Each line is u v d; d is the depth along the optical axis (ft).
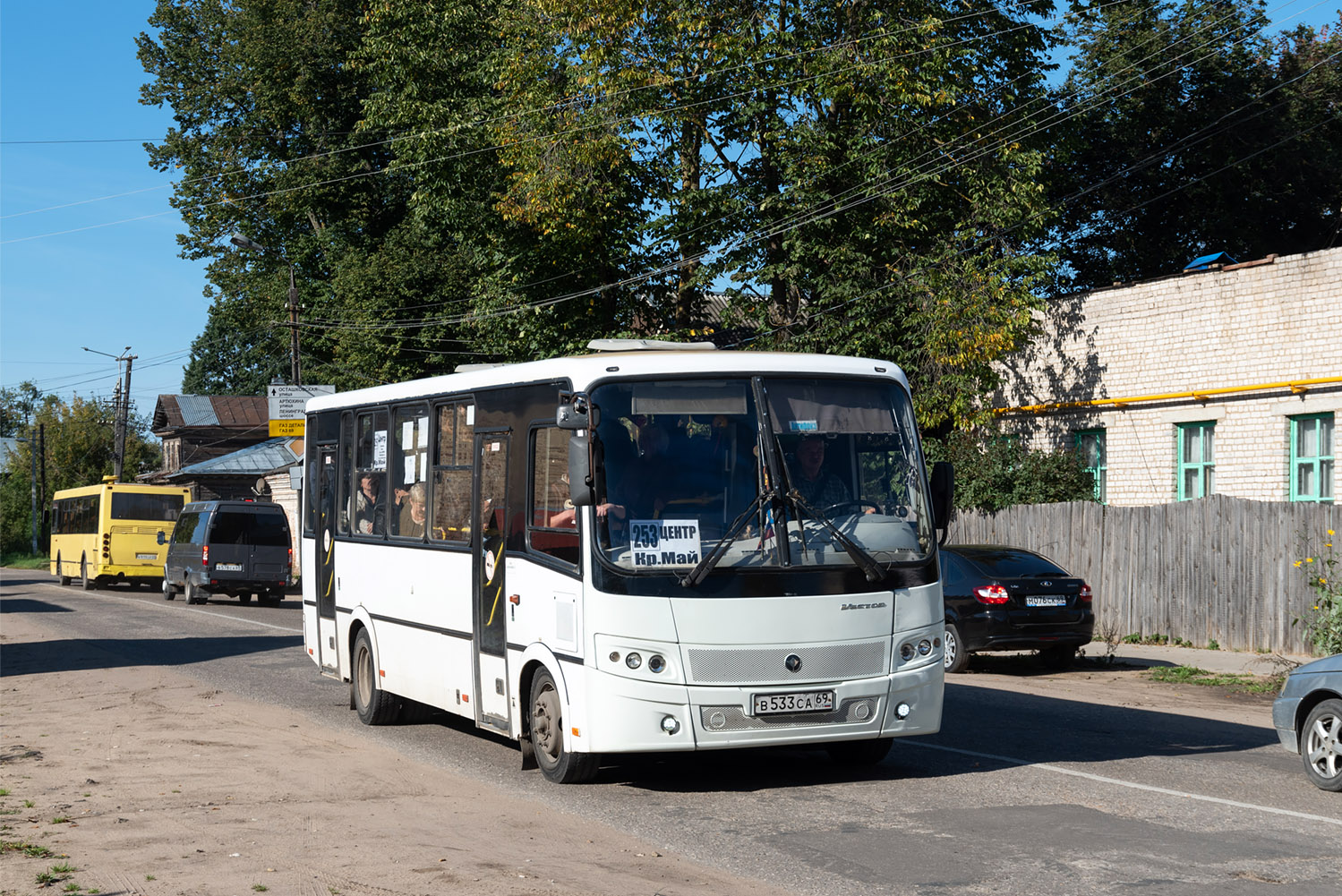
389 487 40.70
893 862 22.95
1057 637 54.90
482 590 34.01
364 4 140.05
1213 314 74.23
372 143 160.04
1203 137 124.06
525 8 104.22
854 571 29.14
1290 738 30.53
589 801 28.78
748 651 28.12
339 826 25.84
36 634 77.20
